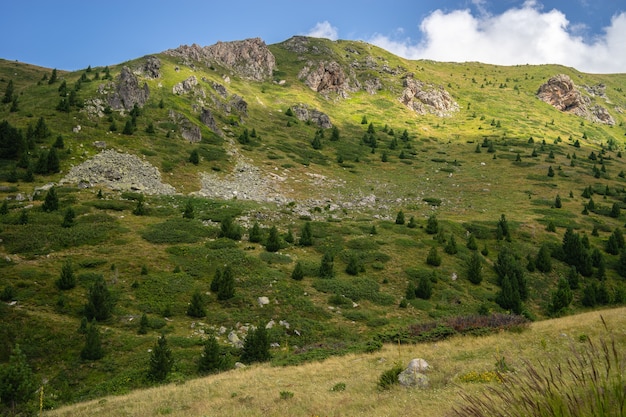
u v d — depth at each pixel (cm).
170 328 3481
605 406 462
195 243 5334
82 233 4994
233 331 3516
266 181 9394
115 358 2941
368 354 2530
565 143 16750
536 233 7244
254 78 18288
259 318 3856
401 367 1784
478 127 18562
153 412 1784
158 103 11438
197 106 12362
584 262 6044
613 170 12800
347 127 16062
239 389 2028
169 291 4050
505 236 6944
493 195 9944
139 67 13312
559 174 11675
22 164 7088
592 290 5044
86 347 2900
